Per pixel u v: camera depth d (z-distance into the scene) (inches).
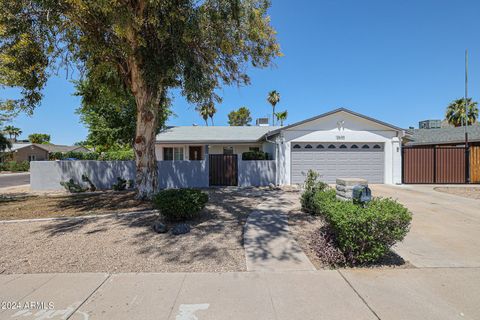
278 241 220.1
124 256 191.5
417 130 1034.1
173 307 127.0
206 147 839.1
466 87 726.5
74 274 162.9
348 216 170.1
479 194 473.4
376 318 118.0
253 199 421.4
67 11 281.9
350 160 622.8
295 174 619.2
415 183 619.8
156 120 389.1
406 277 157.1
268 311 123.2
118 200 401.4
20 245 213.8
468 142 773.3
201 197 285.4
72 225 268.5
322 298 134.3
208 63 370.9
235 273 163.8
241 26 359.6
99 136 782.5
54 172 574.6
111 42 325.7
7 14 285.9
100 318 119.3
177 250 202.5
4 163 1482.5
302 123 613.6
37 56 329.4
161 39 296.8
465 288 144.3
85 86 463.8
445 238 230.7
